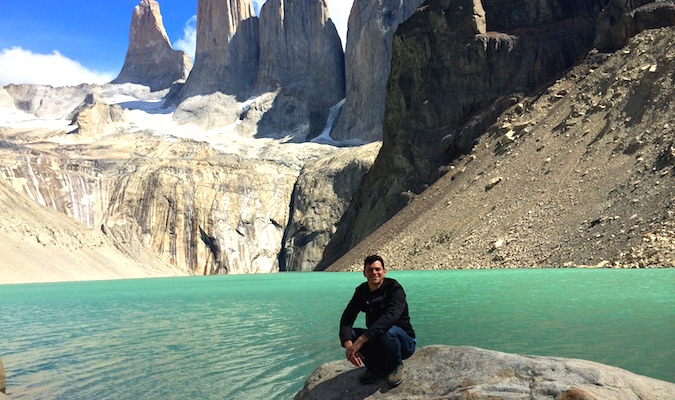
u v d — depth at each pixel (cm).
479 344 1208
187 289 4141
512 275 3281
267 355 1317
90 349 1491
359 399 620
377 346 625
